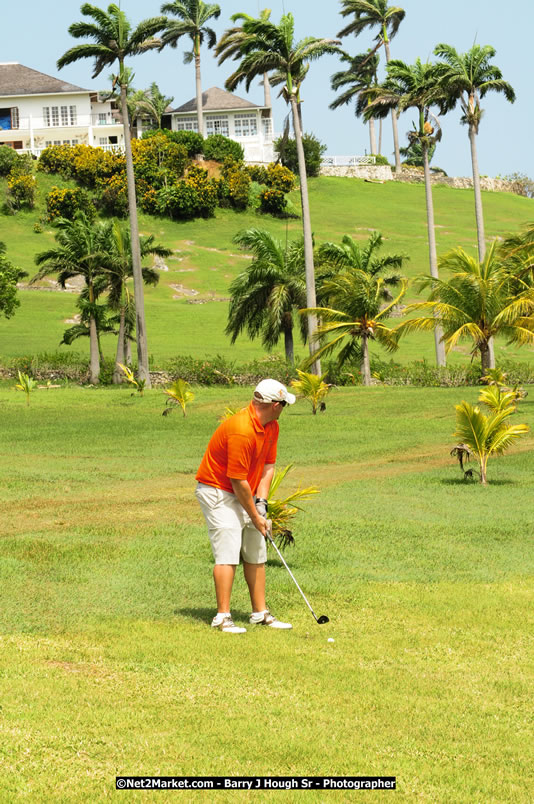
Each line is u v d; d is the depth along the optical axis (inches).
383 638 218.8
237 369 1547.7
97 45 1389.0
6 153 3026.6
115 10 1396.4
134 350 1840.6
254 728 155.2
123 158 3070.9
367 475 580.1
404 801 130.6
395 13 3528.5
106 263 1546.5
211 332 2079.2
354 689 178.7
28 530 366.9
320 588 274.5
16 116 3341.5
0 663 186.2
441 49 1603.1
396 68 1653.5
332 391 1272.1
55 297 2357.3
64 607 240.5
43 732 149.7
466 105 1589.6
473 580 292.2
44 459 657.0
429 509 442.9
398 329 1349.7
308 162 3814.0
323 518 410.0
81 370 1616.6
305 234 1412.4
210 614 238.4
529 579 295.0
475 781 137.6
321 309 1386.6
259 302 1569.9
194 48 3476.9
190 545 336.8
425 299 2425.0
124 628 219.5
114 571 289.1
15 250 2679.6
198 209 3122.5
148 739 148.9
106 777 134.7
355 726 159.2
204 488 224.8
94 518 399.9
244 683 180.1
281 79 1509.6
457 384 1443.2
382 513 427.2
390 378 1475.1
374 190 3806.6
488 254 1291.8
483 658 204.5
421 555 331.9
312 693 175.8
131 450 721.6
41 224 2891.2
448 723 162.1
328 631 225.0
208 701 168.9
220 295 2443.4
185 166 3186.5
